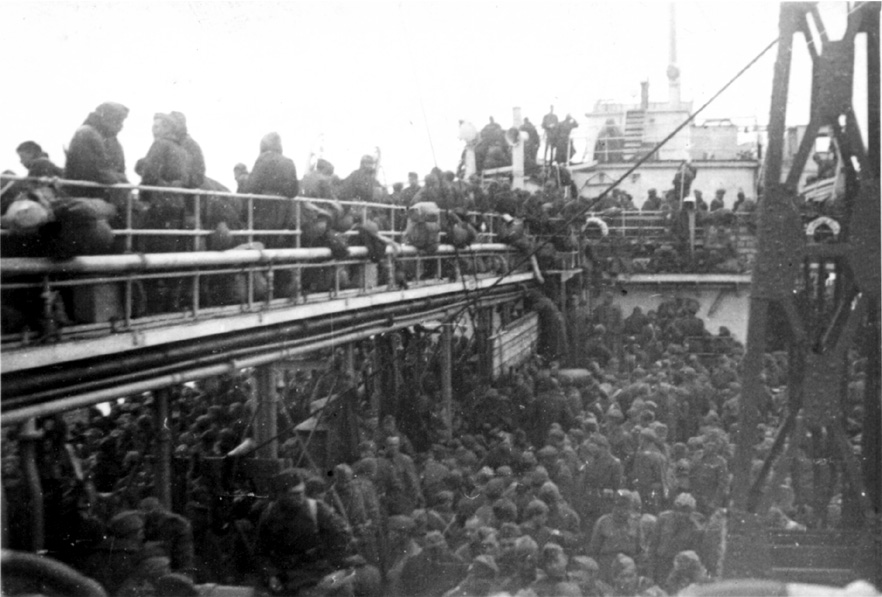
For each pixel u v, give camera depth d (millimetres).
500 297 17234
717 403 14383
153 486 9867
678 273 19578
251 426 11266
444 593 8258
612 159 22891
